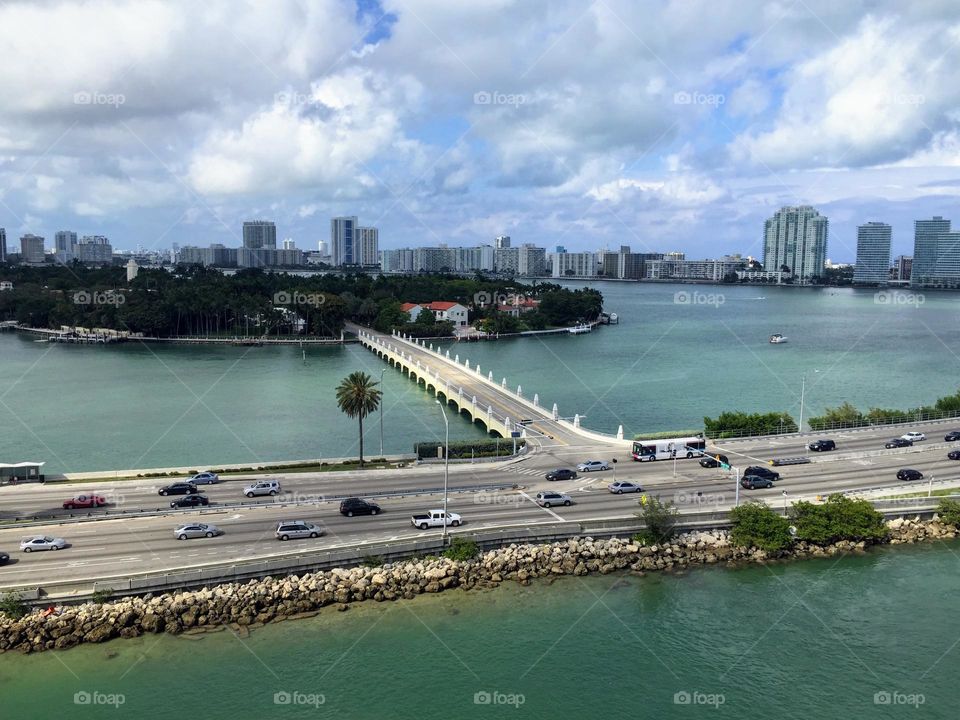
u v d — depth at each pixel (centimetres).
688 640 6638
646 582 7712
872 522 8588
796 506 8781
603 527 8419
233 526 8244
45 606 6581
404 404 17762
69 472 11719
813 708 5744
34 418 15750
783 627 6869
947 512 9006
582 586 7600
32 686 5775
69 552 7462
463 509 8944
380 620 6844
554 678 6022
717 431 12888
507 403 15838
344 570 7400
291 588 7094
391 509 8888
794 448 11856
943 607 7225
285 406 17125
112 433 14438
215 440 13938
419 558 7744
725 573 7931
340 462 11269
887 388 19462
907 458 11225
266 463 11131
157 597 6800
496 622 6869
